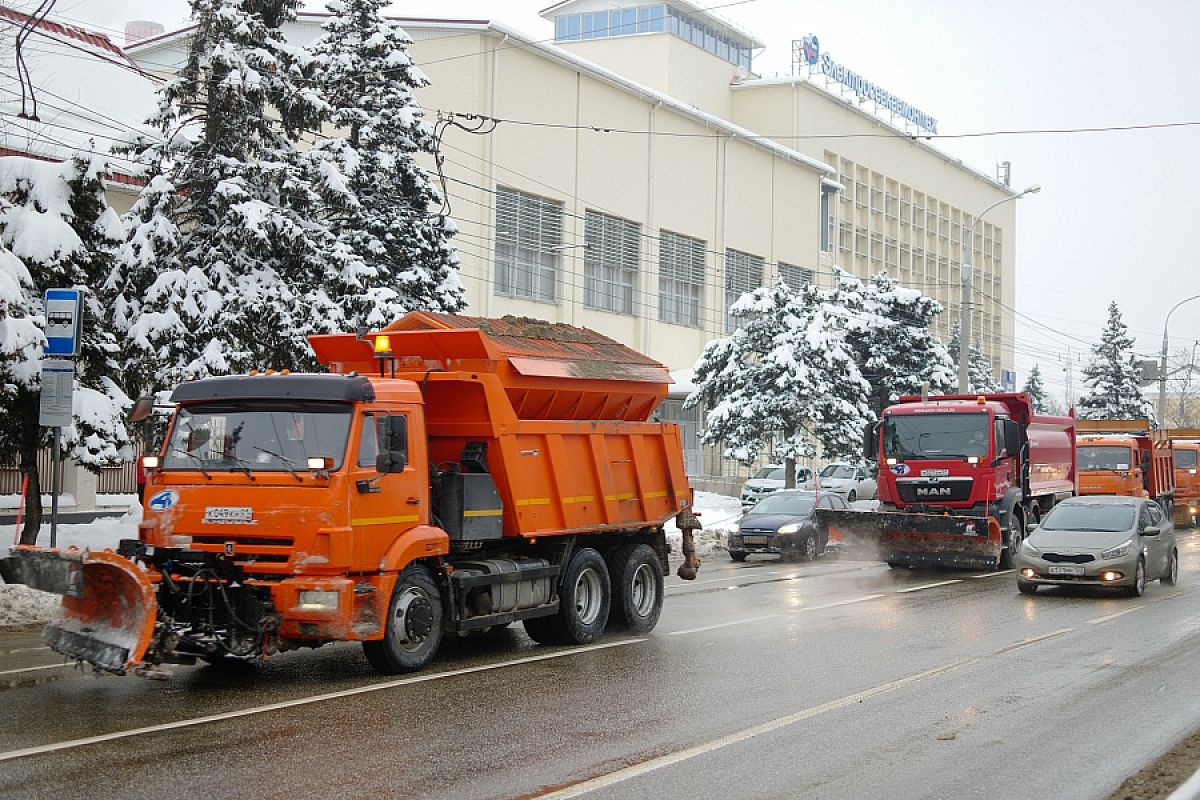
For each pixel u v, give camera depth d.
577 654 13.03
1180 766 8.30
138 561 10.91
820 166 62.16
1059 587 20.78
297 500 10.62
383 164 25.23
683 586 20.77
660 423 15.75
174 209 20.86
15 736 8.60
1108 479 35.84
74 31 29.45
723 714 9.83
